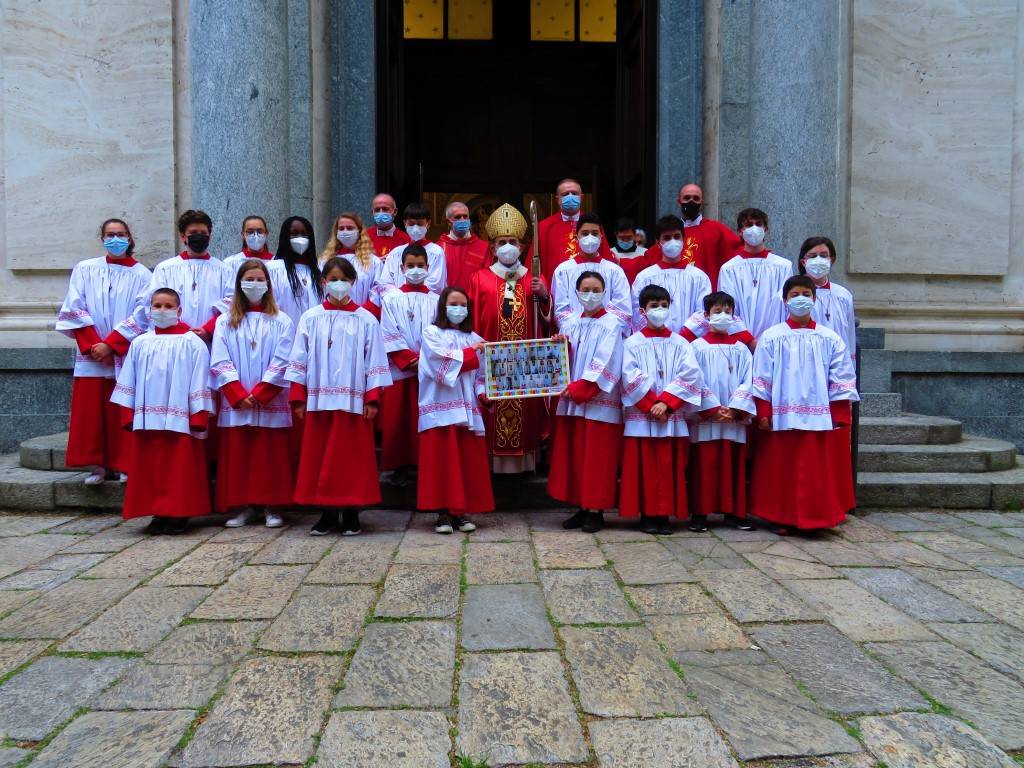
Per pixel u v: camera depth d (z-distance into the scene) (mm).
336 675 2549
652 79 8406
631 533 4613
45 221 7633
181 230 5332
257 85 6301
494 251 5617
